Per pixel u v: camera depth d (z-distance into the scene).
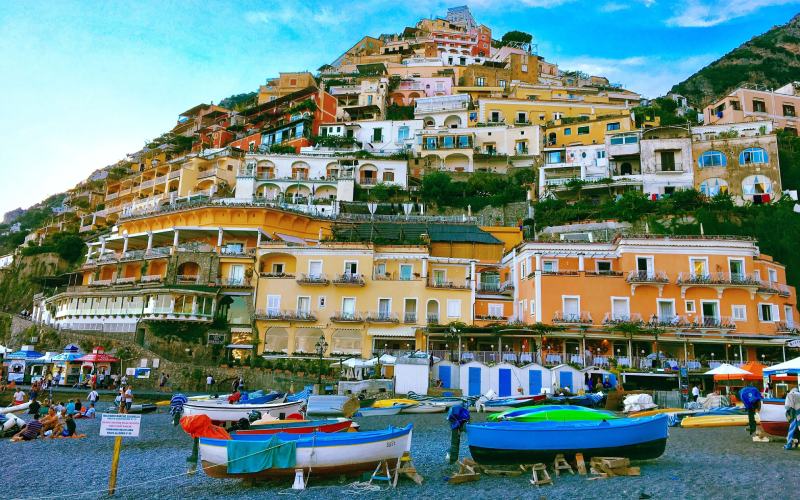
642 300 51.53
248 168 88.94
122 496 17.27
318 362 52.09
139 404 43.16
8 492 17.88
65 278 79.44
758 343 48.88
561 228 71.94
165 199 93.12
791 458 19.36
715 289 51.59
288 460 17.91
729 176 76.31
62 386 51.88
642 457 18.89
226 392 50.41
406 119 111.12
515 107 105.19
